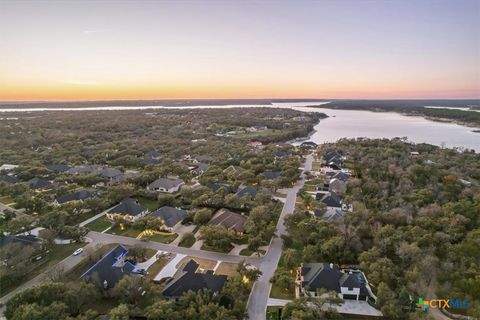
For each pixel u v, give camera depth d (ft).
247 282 216.54
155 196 394.11
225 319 171.22
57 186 424.87
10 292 212.43
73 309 182.91
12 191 386.93
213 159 593.01
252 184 457.68
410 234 272.31
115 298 203.10
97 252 257.55
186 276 211.20
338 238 258.57
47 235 266.57
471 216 310.86
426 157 608.60
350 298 209.15
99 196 383.86
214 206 360.28
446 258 244.42
